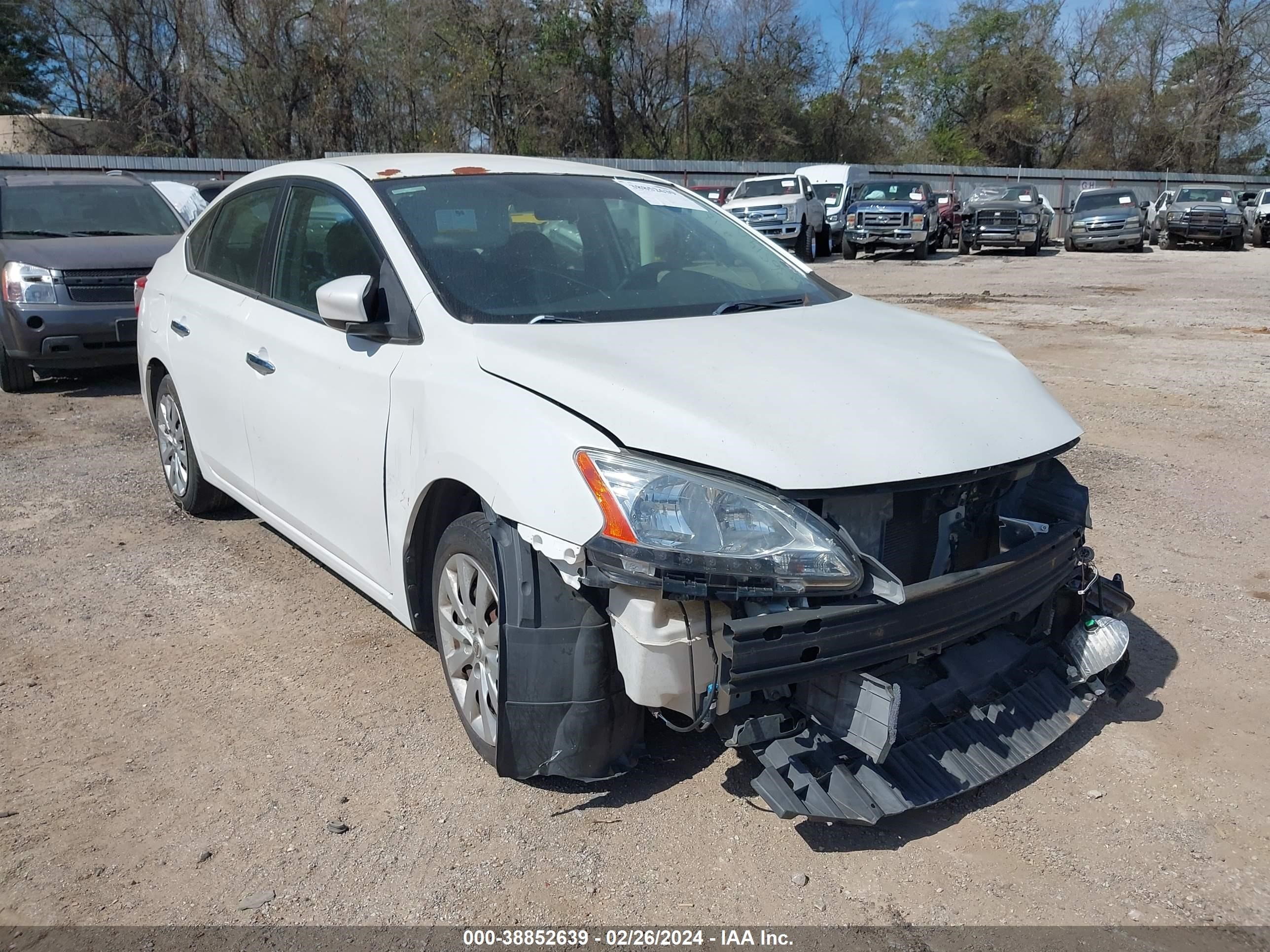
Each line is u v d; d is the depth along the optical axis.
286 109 34.47
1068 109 56.28
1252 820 2.86
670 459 2.49
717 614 2.48
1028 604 2.92
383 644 3.92
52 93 36.22
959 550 2.90
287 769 3.11
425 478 3.01
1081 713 3.13
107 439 6.90
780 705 2.72
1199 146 56.22
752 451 2.49
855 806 2.59
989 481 2.86
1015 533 3.05
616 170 4.34
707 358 2.90
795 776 2.62
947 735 2.88
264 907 2.53
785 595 2.45
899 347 3.20
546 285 3.37
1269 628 4.06
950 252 27.92
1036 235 25.75
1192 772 3.09
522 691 2.72
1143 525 5.24
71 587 4.44
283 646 3.90
